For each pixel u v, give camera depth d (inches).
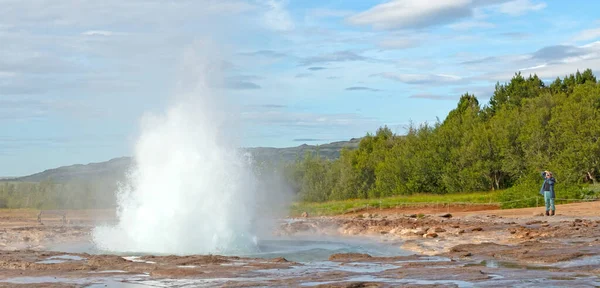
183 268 493.0
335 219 1198.3
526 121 2100.1
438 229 839.7
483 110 2955.2
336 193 2573.8
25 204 2050.9
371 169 2588.6
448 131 2315.5
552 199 1058.1
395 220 1085.1
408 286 390.6
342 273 458.3
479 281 405.7
